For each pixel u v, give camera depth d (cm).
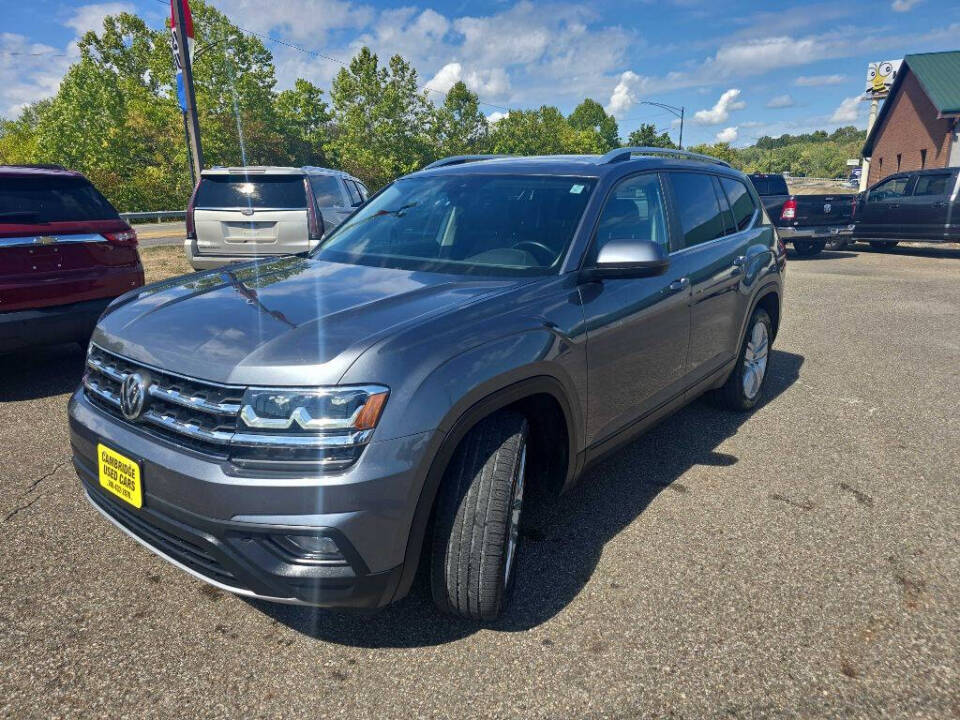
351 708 212
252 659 233
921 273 1212
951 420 467
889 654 236
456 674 227
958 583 277
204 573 219
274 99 5916
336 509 199
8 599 262
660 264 276
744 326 443
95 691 217
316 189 829
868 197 1620
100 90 5653
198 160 1573
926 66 2553
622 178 342
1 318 481
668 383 361
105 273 530
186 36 1499
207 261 788
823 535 315
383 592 213
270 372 203
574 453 289
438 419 212
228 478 201
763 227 485
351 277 293
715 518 332
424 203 358
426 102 6212
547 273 289
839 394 526
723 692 218
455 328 232
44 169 531
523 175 351
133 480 223
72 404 262
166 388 220
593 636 245
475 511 232
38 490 352
